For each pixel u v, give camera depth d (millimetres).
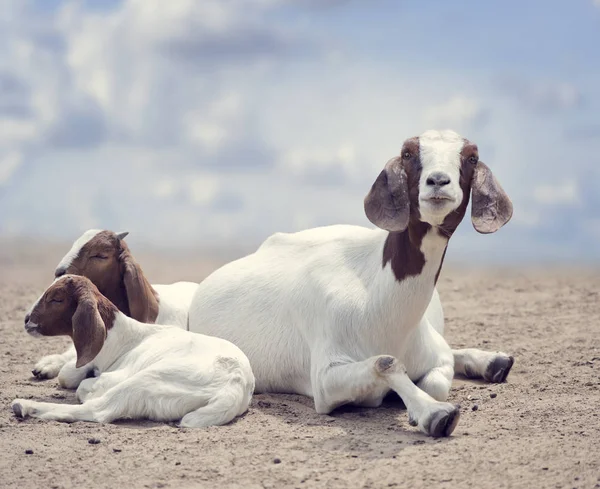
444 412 6742
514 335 11055
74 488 5914
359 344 7594
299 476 6027
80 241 8672
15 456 6473
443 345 8188
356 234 8242
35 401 7582
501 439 6680
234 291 8766
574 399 7816
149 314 8742
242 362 7562
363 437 6828
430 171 6879
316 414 7578
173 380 7309
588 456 6207
